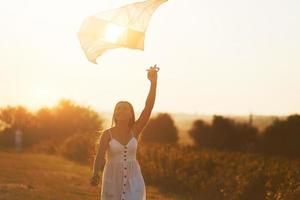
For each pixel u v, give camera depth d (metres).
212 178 18.48
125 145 7.49
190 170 21.44
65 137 55.41
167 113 51.53
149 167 22.36
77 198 15.98
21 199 14.84
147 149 26.47
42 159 34.69
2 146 56.75
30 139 58.72
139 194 7.47
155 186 21.03
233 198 16.11
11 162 29.80
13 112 59.88
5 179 20.17
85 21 7.39
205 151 27.31
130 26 7.34
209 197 17.58
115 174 7.46
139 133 7.66
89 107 61.84
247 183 15.97
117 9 7.38
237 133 41.16
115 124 7.67
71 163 32.56
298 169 16.39
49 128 59.97
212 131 42.16
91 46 7.37
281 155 33.91
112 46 7.36
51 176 22.59
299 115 34.97
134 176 7.51
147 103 7.65
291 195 13.52
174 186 19.97
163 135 50.22
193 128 44.06
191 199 17.75
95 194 17.19
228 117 43.22
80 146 36.72
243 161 21.48
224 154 25.08
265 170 17.20
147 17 7.34
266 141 35.47
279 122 35.81
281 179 15.70
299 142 34.09
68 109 60.81
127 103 7.63
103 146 7.54
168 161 23.16
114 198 7.43
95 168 7.51
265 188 15.66
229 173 18.58
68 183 19.98
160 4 7.34
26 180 20.28
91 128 60.53
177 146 29.86
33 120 60.06
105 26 7.33
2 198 14.83
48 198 15.46
